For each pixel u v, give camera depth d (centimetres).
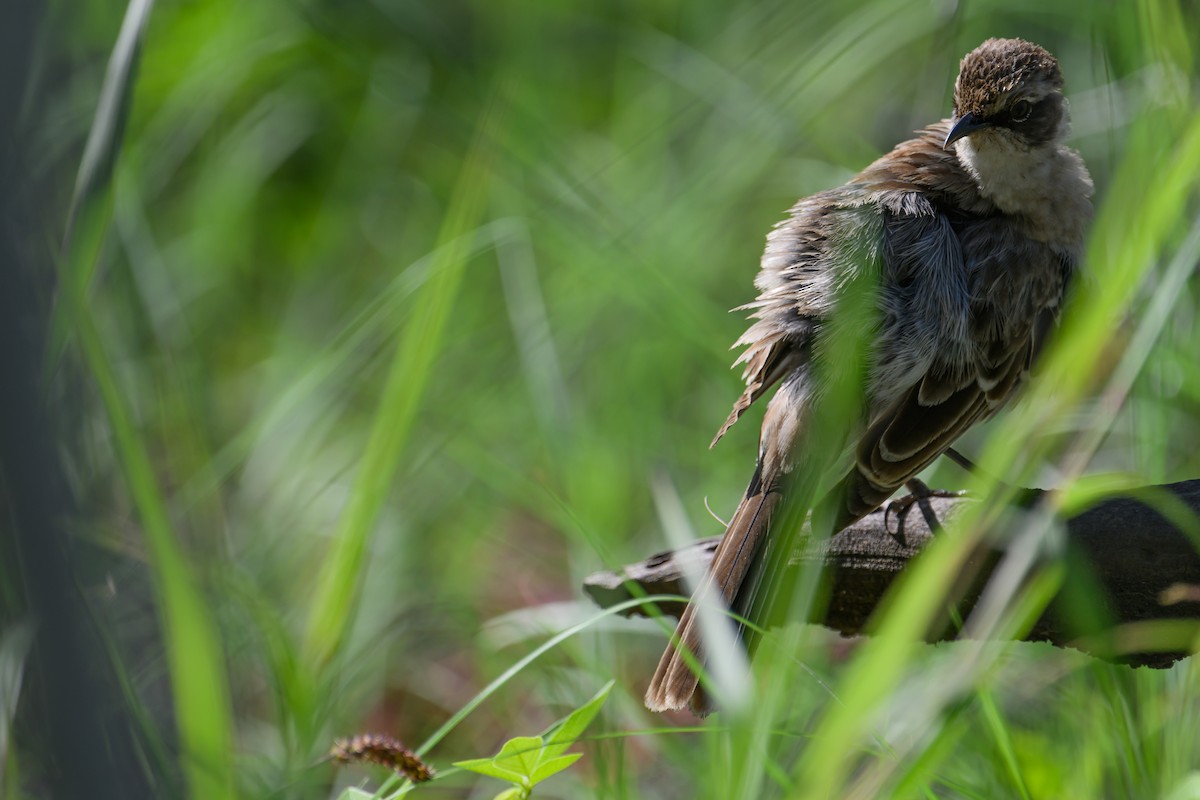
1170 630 719
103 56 808
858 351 823
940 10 1363
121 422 564
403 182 1775
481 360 1451
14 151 490
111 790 489
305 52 1781
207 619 595
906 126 1566
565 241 1317
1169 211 715
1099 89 1186
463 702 1167
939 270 872
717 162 1452
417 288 1120
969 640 695
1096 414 805
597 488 1255
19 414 480
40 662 485
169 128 1692
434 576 1275
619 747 786
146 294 1335
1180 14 906
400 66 1709
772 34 1602
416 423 1285
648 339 1400
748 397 847
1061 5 1335
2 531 496
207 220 1733
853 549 813
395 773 729
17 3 488
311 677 900
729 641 668
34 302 491
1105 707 770
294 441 1323
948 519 796
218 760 568
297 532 1246
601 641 1012
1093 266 980
